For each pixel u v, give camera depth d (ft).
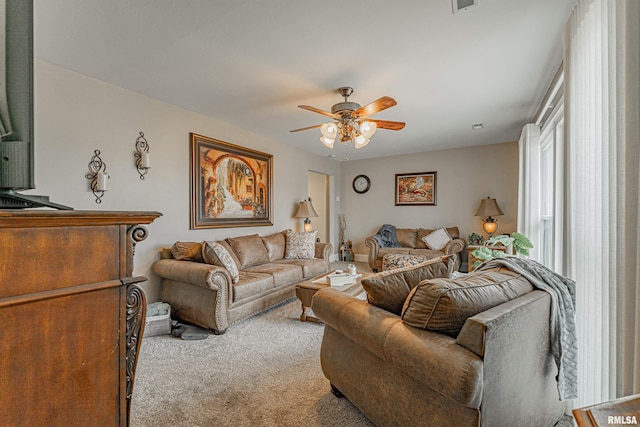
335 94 10.37
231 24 6.57
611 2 4.20
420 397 4.27
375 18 6.37
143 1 5.83
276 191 17.07
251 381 6.82
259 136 15.81
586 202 5.31
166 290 10.73
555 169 9.55
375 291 5.30
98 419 2.67
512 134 15.89
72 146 8.76
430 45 7.38
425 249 18.58
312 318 10.60
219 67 8.50
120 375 2.84
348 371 5.62
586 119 5.30
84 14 6.22
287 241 15.79
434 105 11.46
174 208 11.55
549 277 5.47
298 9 6.08
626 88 3.56
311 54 7.80
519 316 4.26
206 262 10.27
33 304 2.29
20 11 2.64
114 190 9.73
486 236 18.60
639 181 3.46
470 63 8.26
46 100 8.24
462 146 18.93
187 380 6.86
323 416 5.63
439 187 20.07
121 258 2.86
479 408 3.64
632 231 3.53
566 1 5.82
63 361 2.46
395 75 8.98
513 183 17.84
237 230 14.48
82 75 8.94
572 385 5.13
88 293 2.61
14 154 2.58
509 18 6.35
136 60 8.13
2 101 2.55
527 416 4.54
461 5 5.96
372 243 18.97
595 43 4.87
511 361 4.12
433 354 3.89
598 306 4.89
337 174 23.66
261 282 10.92
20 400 2.23
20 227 2.23
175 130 11.57
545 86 9.71
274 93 10.30
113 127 9.68
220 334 9.47
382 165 22.11
